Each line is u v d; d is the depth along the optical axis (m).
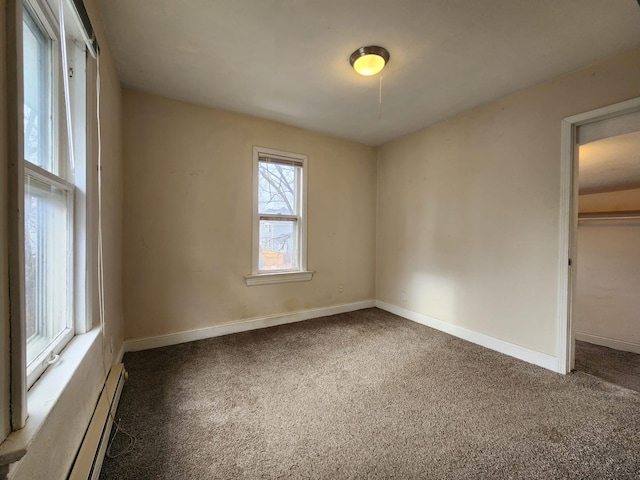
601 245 3.98
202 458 1.28
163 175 2.57
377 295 3.99
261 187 3.11
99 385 1.49
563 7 1.49
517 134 2.41
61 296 1.26
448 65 2.04
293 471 1.22
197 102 2.66
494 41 1.78
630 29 1.65
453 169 2.95
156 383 1.92
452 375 2.07
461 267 2.86
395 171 3.68
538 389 1.89
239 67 2.10
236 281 2.95
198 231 2.74
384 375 2.07
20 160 0.71
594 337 3.81
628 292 3.77
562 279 2.13
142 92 2.46
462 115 2.86
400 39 1.77
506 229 2.48
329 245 3.59
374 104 2.68
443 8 1.52
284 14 1.57
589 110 2.00
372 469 1.23
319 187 3.49
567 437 1.43
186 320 2.70
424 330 3.05
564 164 2.12
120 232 2.31
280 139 3.18
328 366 2.20
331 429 1.49
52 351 1.10
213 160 2.79
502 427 1.51
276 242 3.24
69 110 1.27
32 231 0.98
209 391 1.83
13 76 0.69
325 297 3.58
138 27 1.68
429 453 1.32
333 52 1.91
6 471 0.61
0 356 0.64
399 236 3.62
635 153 2.70
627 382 2.19
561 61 1.97
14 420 0.69
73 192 1.33
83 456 1.10
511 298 2.44
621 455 1.31
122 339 2.34
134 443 1.36
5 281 0.67
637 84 1.80
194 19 1.62
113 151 2.01
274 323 3.18
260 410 1.64
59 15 1.13
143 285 2.49
